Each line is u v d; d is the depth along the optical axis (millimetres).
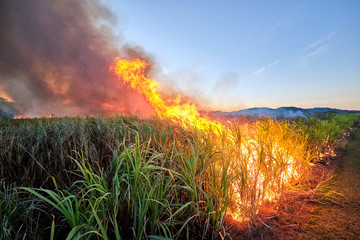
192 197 1843
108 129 3387
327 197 2715
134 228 1593
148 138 3004
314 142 5059
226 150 2574
